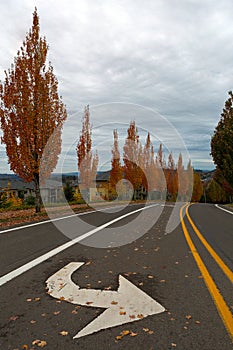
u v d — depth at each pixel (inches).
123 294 174.7
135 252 291.3
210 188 2375.7
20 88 651.5
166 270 226.4
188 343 121.0
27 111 650.8
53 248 307.4
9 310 152.6
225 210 930.7
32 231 424.2
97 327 134.1
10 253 283.3
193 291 180.2
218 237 385.1
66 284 192.5
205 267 235.3
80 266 237.1
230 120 1087.0
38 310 152.3
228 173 1091.3
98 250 299.3
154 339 123.9
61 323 137.9
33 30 674.2
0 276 209.8
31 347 118.0
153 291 180.1
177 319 142.3
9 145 668.1
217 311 151.3
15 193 1695.4
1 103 668.7
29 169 667.4
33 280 200.8
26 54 674.2
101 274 215.3
